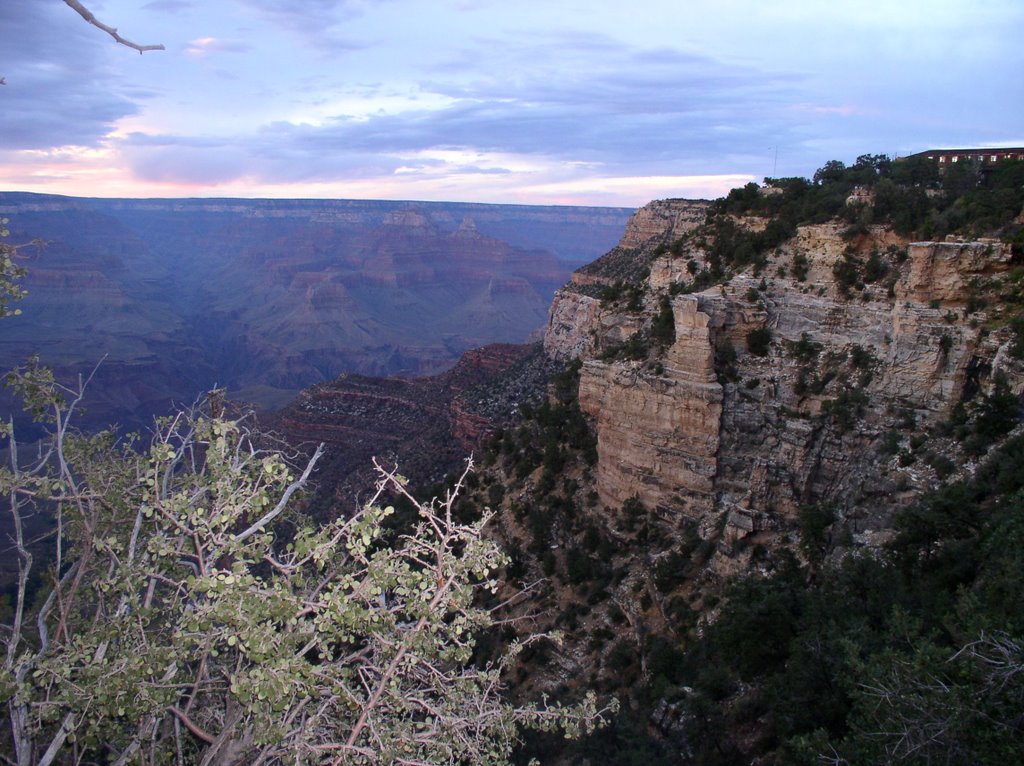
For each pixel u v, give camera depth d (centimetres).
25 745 1114
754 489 3641
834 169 4853
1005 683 1218
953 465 2972
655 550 3888
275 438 1761
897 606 1836
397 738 1102
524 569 4428
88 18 870
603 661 3506
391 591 1269
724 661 2866
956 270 3281
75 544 1517
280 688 1004
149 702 1089
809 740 1617
